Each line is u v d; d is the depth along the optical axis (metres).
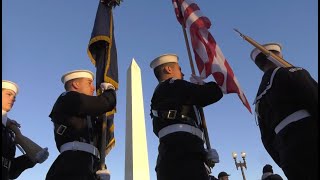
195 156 3.93
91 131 4.41
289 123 3.37
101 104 4.38
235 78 4.75
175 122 4.10
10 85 4.54
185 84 4.23
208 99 4.18
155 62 4.70
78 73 4.82
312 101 3.30
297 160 3.21
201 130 4.23
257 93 3.82
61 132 4.33
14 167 4.53
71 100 4.36
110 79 5.48
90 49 5.72
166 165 3.93
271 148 3.77
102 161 4.52
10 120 4.53
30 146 4.49
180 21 5.41
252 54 4.20
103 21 5.75
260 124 3.82
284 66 3.85
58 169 4.14
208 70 4.78
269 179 7.96
